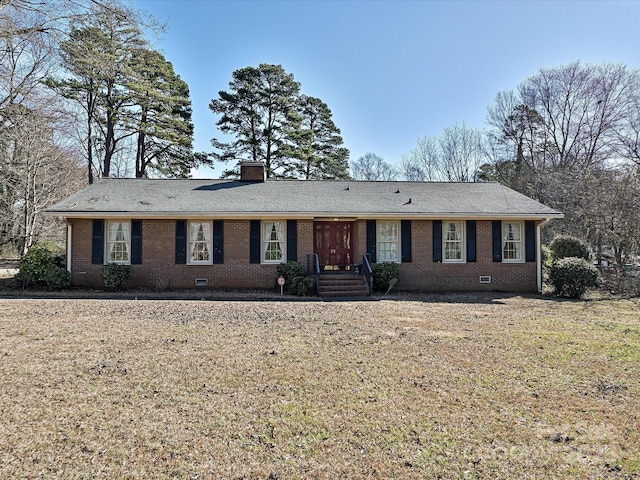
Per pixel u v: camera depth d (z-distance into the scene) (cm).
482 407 463
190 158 3023
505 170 3381
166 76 2742
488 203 1622
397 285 1545
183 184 1711
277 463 346
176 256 1482
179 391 496
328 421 423
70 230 1445
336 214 1478
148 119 2744
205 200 1531
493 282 1583
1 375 538
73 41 1352
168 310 1021
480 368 598
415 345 722
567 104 3038
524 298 1395
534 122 3203
